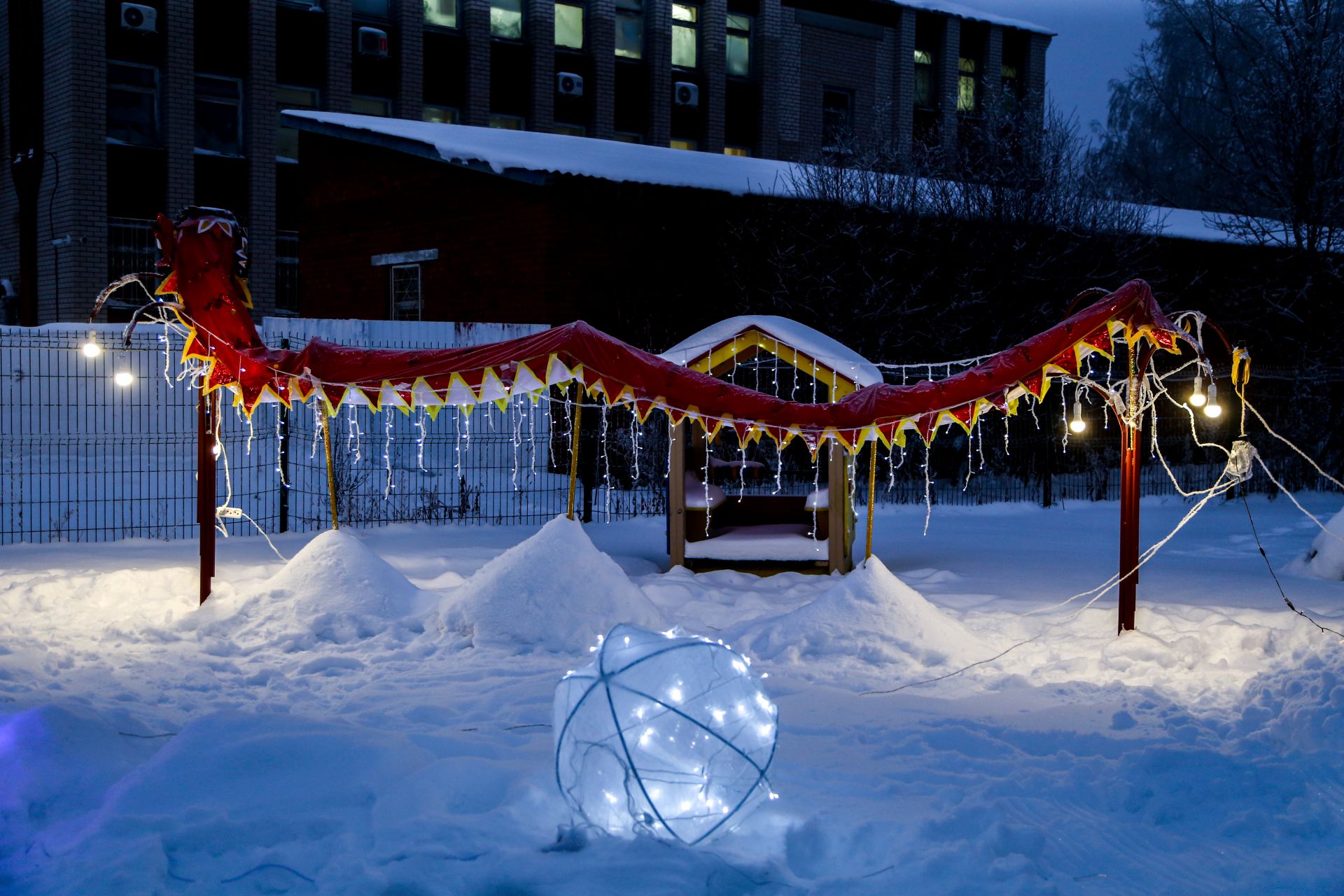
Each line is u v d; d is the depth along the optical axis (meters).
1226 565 12.84
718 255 21.59
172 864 4.17
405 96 31.92
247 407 9.75
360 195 23.41
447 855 4.21
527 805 4.77
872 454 9.58
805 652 8.22
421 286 22.38
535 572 8.88
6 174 29.70
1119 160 42.59
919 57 38.69
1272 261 23.72
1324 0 23.03
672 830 4.33
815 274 20.73
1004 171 22.22
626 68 35.12
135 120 28.61
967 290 20.95
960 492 20.56
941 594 10.91
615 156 22.53
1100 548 14.26
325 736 5.21
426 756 5.27
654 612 9.07
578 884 4.01
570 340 9.31
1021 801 5.00
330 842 4.33
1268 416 22.39
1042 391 9.27
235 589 9.69
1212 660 7.88
